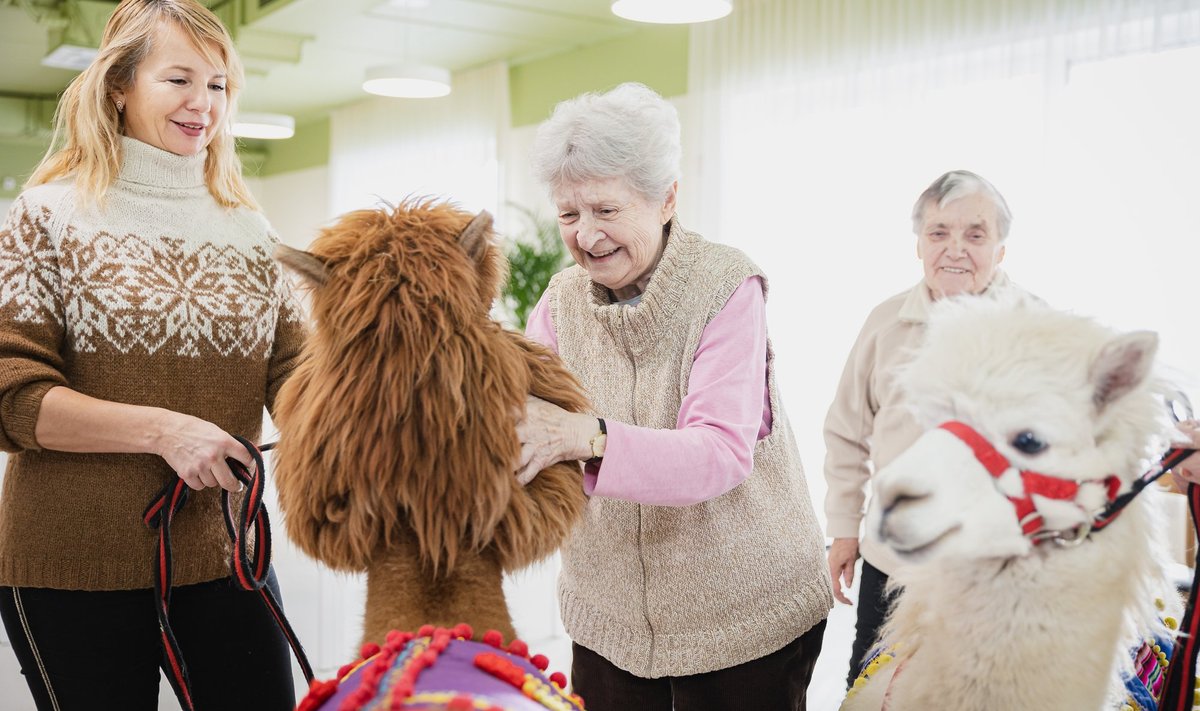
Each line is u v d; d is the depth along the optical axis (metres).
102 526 1.44
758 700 1.49
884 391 1.68
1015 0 4.71
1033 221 4.59
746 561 1.45
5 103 10.62
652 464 1.10
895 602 1.18
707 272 1.38
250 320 1.55
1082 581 0.94
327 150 11.30
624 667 1.54
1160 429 0.95
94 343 1.43
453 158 9.03
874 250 5.39
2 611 1.48
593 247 1.35
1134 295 4.29
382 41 7.84
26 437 1.34
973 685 0.98
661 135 1.32
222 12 7.82
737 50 6.20
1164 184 4.21
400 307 0.94
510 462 0.95
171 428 1.32
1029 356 0.93
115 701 1.48
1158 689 1.04
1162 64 4.21
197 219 1.54
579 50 7.82
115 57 1.44
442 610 0.93
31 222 1.41
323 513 0.95
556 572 3.74
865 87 5.45
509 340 1.04
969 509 0.92
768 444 1.47
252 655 1.58
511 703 0.78
